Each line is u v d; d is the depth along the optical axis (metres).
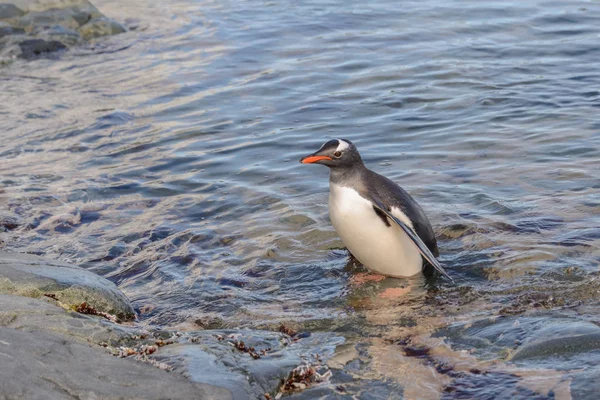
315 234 8.98
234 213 9.62
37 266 7.37
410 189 9.89
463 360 6.25
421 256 7.96
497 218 9.01
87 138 12.30
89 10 18.62
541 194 9.56
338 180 7.83
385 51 15.88
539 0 19.11
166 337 6.40
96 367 5.39
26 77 15.52
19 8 18.22
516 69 14.39
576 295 7.38
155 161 11.31
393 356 6.39
